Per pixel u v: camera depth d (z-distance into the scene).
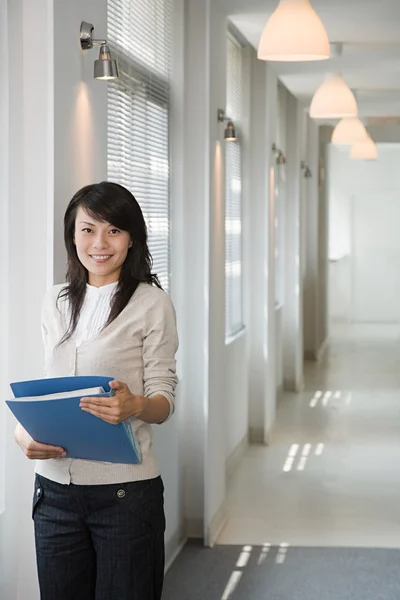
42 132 3.19
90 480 2.66
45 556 2.73
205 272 5.39
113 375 2.71
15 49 3.14
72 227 2.78
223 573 4.92
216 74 5.65
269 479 6.91
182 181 5.37
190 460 5.53
